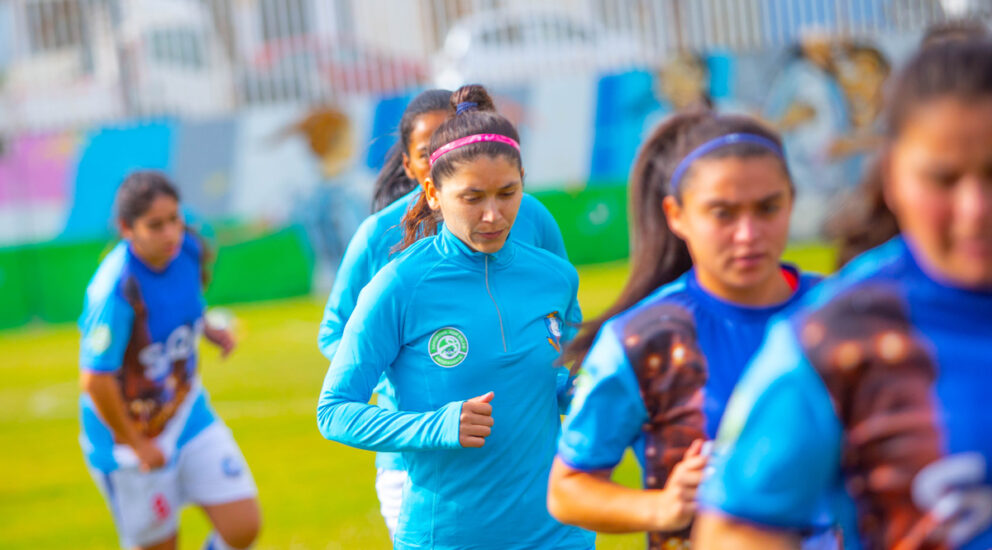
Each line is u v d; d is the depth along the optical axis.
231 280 31.73
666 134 4.91
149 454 9.16
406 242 7.10
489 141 6.18
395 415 6.18
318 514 12.50
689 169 4.35
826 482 3.24
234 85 36.59
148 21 36.19
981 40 2.97
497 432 6.48
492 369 6.48
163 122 32.03
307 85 36.38
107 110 36.19
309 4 36.09
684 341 4.55
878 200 3.75
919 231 2.99
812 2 34.12
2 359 26.83
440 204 6.45
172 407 9.63
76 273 32.12
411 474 6.66
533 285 6.71
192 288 9.72
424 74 35.88
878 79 29.91
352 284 7.57
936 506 3.05
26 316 32.06
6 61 36.16
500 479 6.49
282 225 31.86
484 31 35.25
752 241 4.23
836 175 30.22
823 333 3.15
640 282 5.09
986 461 2.99
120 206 9.08
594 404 4.59
